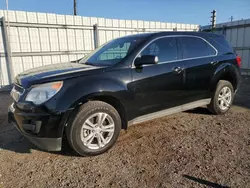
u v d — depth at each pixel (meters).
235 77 4.69
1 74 8.34
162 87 3.51
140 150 3.11
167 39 3.71
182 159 2.84
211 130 3.79
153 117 3.57
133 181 2.41
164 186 2.31
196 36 4.12
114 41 4.07
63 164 2.79
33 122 2.70
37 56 8.98
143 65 3.32
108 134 3.09
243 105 5.40
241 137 3.48
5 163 2.82
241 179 2.39
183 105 3.92
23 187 2.34
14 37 8.35
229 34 11.91
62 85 2.76
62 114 2.70
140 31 11.41
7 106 5.83
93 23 10.05
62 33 9.40
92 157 2.95
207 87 4.19
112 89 3.00
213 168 2.61
